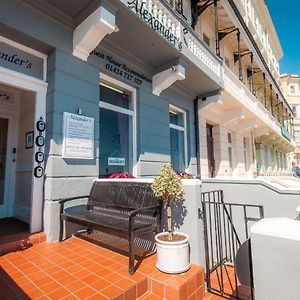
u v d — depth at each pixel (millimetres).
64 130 3969
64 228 3807
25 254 3164
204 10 8461
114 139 5441
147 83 6086
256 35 13977
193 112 8055
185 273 2695
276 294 1485
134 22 4305
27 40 3799
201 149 8281
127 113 5766
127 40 4852
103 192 4043
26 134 4711
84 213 3752
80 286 2371
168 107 6801
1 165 4836
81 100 4336
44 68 4133
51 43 3967
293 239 1454
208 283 3000
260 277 1552
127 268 2777
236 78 8852
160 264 2723
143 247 3475
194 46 6133
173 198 2930
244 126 11641
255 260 1583
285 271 1466
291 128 26703
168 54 5430
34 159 3816
